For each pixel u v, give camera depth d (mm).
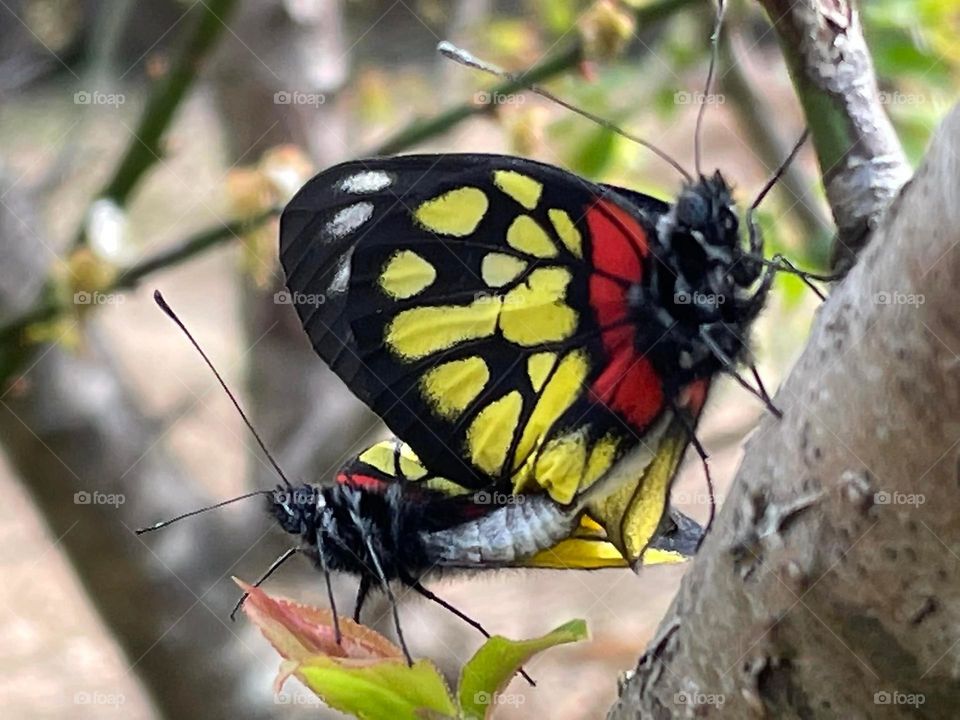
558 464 268
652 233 265
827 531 235
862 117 250
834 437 234
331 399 419
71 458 350
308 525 276
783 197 341
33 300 343
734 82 347
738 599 240
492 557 270
